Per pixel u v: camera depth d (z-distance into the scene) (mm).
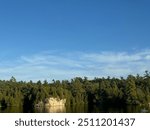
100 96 184000
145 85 180125
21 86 197500
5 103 181000
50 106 177250
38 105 175875
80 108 147375
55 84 199875
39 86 184875
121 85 189750
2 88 191500
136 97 162000
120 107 145125
